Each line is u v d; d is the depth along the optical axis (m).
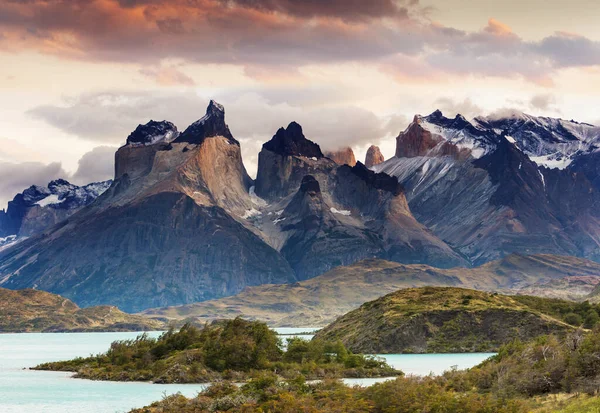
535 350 194.12
